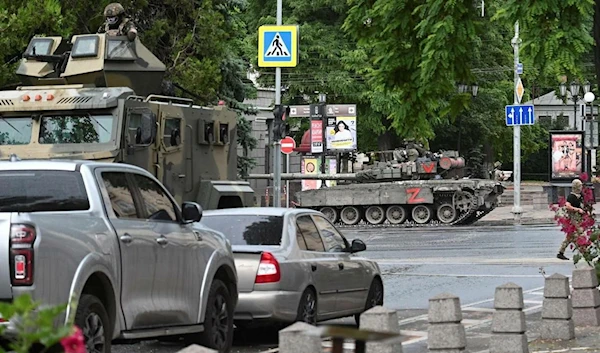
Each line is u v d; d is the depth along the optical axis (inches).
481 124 3587.6
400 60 963.3
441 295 628.4
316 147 3009.4
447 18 906.7
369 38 992.9
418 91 956.6
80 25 1630.2
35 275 494.6
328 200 2704.2
